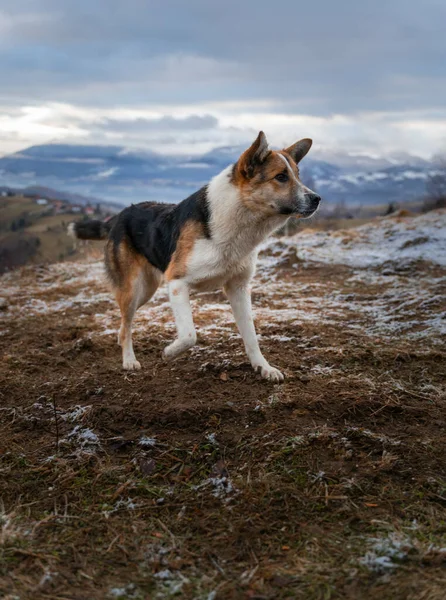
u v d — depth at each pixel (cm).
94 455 122
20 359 179
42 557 92
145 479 114
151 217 171
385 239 347
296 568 89
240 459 119
